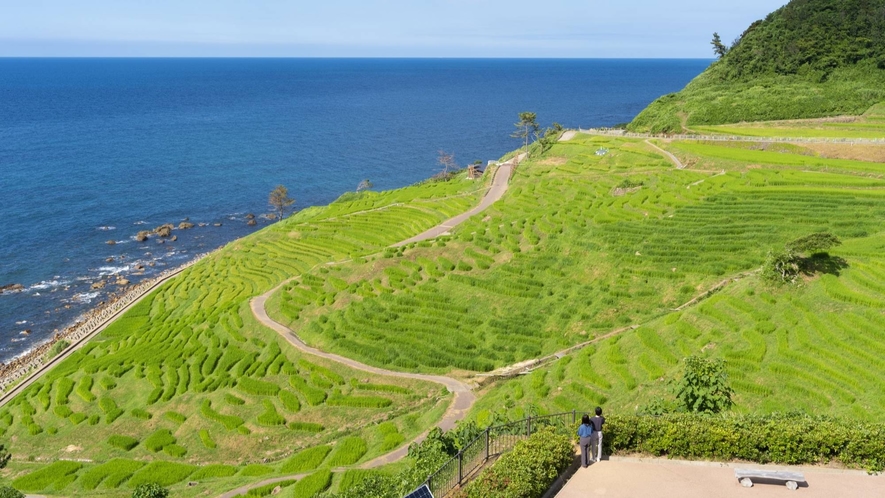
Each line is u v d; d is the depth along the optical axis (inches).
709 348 2347.4
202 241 6043.3
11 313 4539.9
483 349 3063.5
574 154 5433.1
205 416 2815.0
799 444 1225.4
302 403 2842.0
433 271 3740.2
